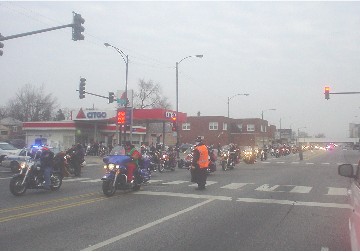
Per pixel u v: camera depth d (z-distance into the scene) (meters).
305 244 7.16
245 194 13.80
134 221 9.02
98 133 55.03
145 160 15.49
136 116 45.22
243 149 36.28
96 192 14.05
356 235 4.36
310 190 15.12
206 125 78.75
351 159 47.88
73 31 19.84
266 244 7.13
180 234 7.83
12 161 22.45
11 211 10.19
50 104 95.38
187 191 14.45
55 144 36.59
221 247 6.91
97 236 7.61
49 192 14.02
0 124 92.38
